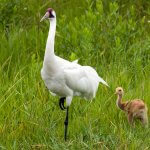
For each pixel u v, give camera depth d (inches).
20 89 718.5
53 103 699.4
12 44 832.3
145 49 816.9
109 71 775.1
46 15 628.4
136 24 885.8
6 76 751.7
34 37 862.5
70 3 966.4
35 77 750.5
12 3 877.2
